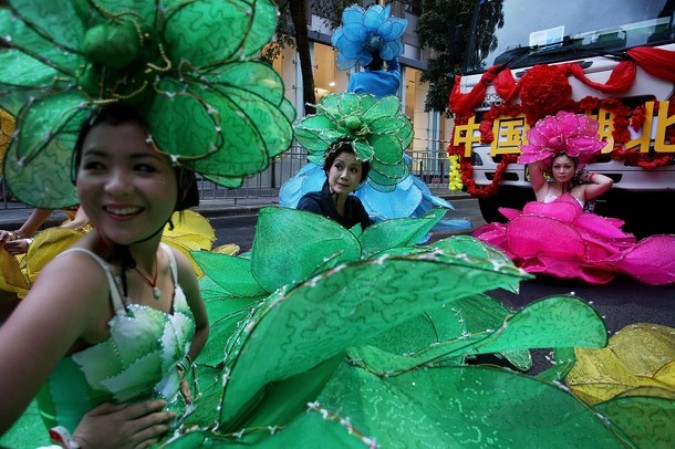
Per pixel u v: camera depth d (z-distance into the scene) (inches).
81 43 34.4
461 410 39.6
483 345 38.9
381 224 84.6
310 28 694.5
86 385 39.9
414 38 878.4
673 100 185.9
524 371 87.4
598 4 219.8
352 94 114.7
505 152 229.6
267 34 39.1
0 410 31.8
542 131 185.8
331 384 37.7
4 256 120.6
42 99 34.6
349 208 113.5
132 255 41.4
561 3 228.7
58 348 34.2
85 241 39.0
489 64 248.2
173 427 44.8
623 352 76.4
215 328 73.2
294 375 38.5
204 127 36.0
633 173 198.4
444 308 73.6
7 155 37.5
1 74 35.8
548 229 168.2
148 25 34.7
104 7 34.0
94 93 34.9
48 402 41.6
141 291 42.2
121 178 35.7
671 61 185.5
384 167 115.4
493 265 28.2
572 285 170.1
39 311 33.8
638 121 193.0
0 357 32.1
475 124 244.8
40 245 114.7
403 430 35.4
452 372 40.9
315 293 30.4
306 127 110.4
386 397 37.3
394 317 34.6
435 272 29.6
